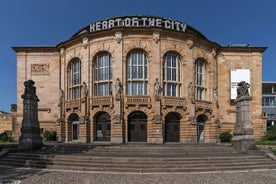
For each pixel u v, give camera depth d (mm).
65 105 43312
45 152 25594
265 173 18359
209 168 19031
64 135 43125
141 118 39188
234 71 46562
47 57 47375
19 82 47219
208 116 42406
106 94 40094
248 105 27391
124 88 38719
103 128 40062
